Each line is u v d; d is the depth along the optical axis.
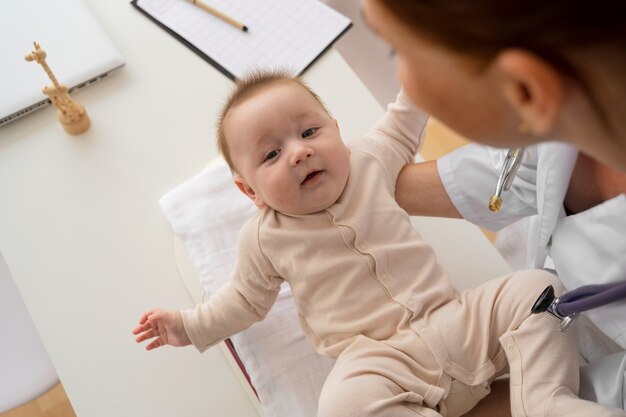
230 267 0.98
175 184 1.07
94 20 1.19
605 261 0.63
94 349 0.93
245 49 1.16
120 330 0.95
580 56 0.30
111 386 0.91
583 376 0.75
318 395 0.89
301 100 0.87
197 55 1.18
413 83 0.37
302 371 0.91
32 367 1.08
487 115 0.36
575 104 0.32
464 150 0.87
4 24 1.18
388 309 0.82
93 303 0.97
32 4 1.21
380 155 0.92
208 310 0.88
